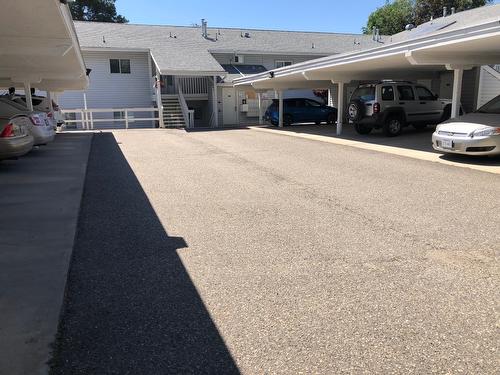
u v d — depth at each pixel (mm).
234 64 30391
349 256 4797
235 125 26703
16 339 3225
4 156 10266
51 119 15695
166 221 6180
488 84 19109
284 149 13695
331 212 6516
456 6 39812
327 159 11523
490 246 5027
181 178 9234
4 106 12750
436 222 5945
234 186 8398
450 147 10414
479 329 3342
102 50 26906
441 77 20953
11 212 6562
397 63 14344
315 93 29078
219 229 5809
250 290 4035
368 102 16250
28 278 4238
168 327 3432
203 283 4188
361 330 3359
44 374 2838
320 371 2893
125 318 3566
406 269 4430
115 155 12766
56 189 8133
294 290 4020
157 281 4238
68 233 5590
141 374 2879
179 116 25531
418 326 3396
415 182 8453
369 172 9586
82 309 3707
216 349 3146
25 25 8984
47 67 15625
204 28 31375
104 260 4758
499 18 8820
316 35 34812
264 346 3176
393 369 2898
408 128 19109
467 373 2846
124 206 7004
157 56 26297
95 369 2922
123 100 28297
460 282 4125
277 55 31141
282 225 5938
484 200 7035
